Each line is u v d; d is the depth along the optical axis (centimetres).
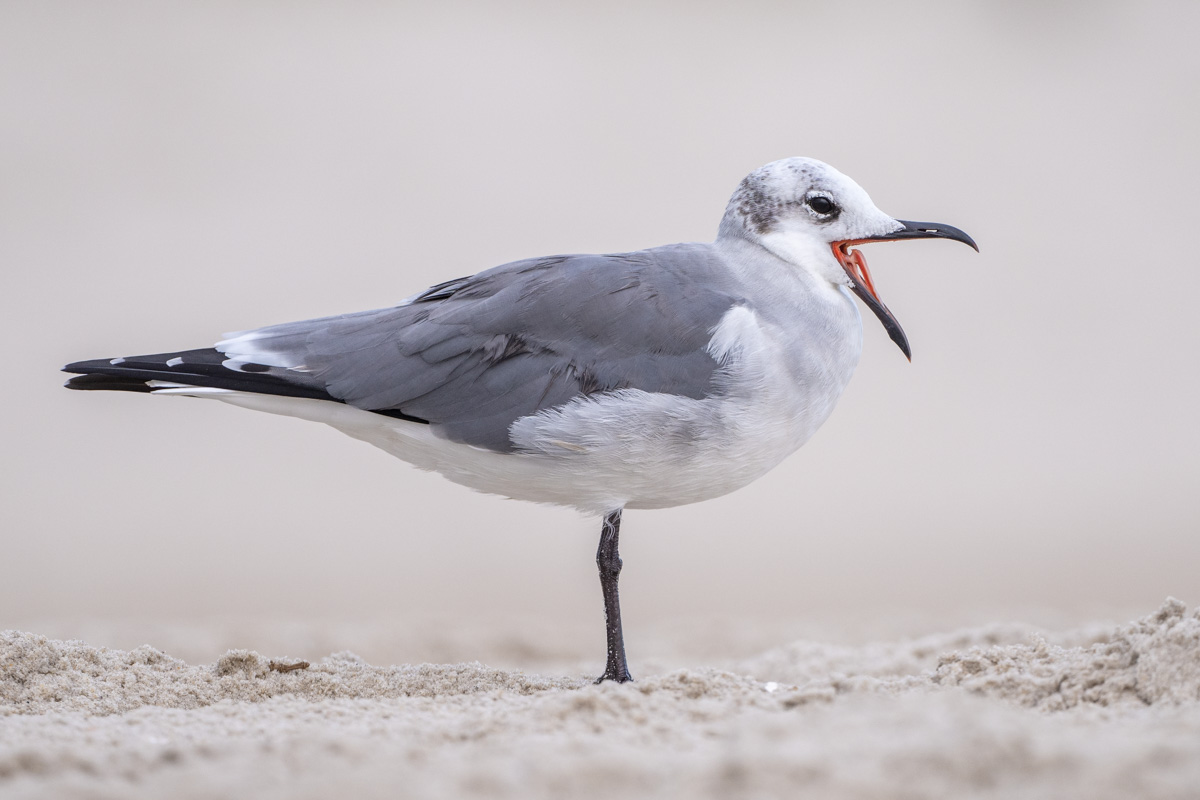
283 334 779
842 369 802
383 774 477
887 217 816
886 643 1034
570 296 757
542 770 473
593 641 1213
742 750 486
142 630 1178
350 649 1130
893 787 445
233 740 552
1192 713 538
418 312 777
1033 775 449
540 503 802
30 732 575
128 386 768
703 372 747
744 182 828
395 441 786
